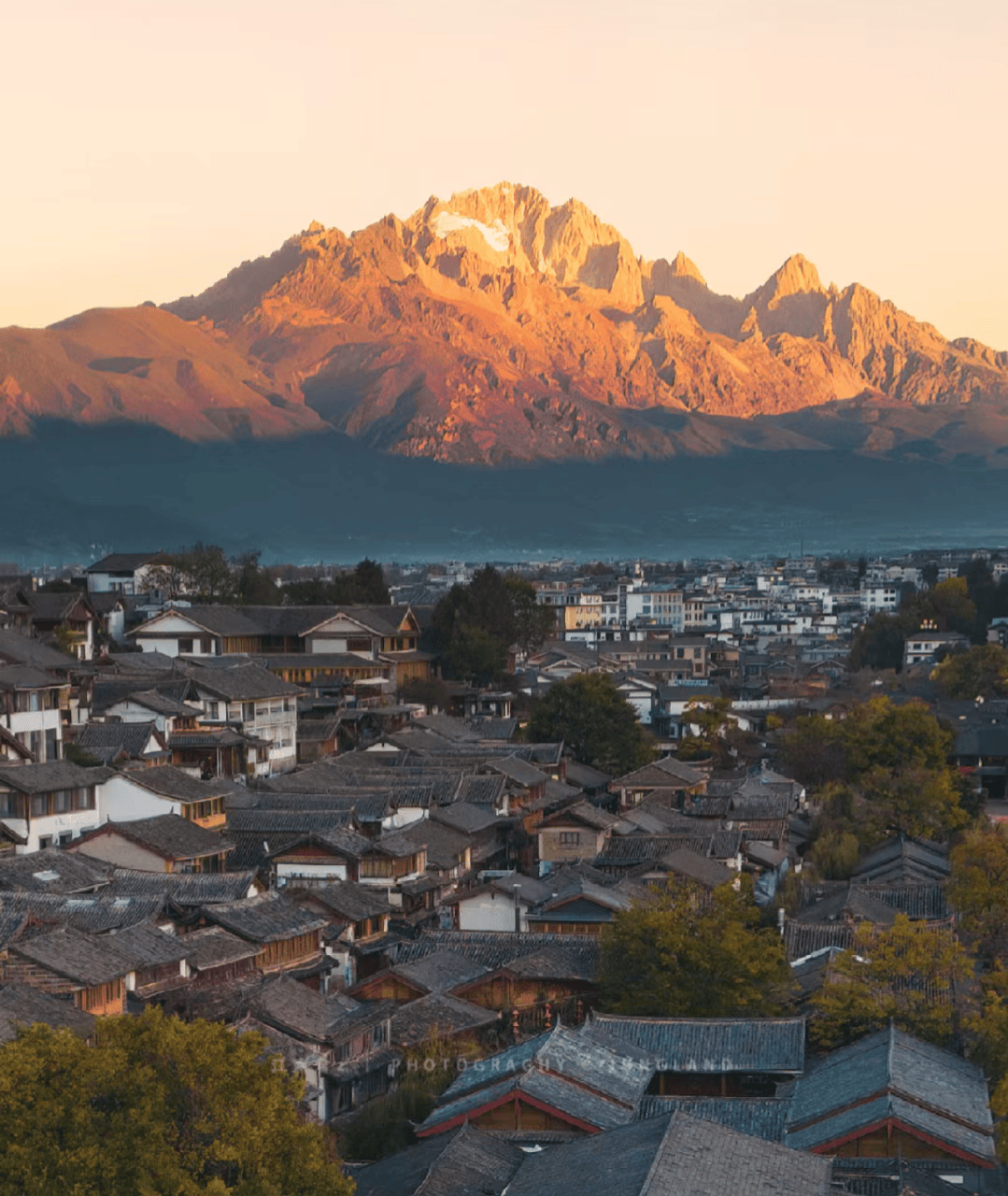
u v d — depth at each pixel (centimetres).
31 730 15850
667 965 11150
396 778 18175
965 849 14650
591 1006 11738
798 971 12575
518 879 14912
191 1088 6481
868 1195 7356
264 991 10400
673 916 11400
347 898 13138
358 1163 8388
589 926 13775
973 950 12369
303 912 12119
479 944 12681
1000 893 13812
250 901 11938
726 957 11100
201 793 14850
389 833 15750
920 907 15062
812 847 19162
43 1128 6200
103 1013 9612
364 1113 9481
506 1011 11525
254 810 15638
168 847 13362
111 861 13325
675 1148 7000
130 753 16812
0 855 12838
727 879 15350
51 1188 6006
